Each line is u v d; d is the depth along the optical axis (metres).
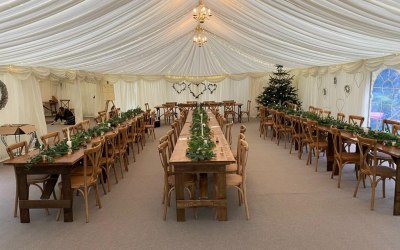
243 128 4.86
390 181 4.88
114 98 11.84
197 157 3.47
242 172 3.66
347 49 5.73
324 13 3.70
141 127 7.64
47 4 2.62
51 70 7.69
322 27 4.36
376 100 7.60
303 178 5.08
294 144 7.79
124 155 5.72
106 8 3.38
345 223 3.46
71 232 3.41
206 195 3.84
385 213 3.70
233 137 8.91
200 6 5.22
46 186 3.98
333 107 9.33
